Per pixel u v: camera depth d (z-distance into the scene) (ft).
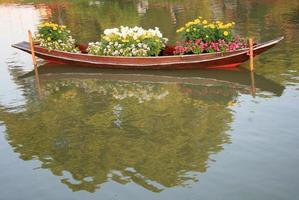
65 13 99.96
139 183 24.21
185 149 27.99
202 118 33.19
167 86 42.73
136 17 87.35
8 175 26.12
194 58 46.01
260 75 43.78
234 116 33.12
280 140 28.45
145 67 47.67
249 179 23.99
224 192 22.89
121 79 45.98
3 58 57.67
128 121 33.47
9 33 77.61
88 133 31.55
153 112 35.27
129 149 28.48
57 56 50.93
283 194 22.44
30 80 47.09
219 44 45.73
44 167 26.84
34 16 97.96
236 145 28.09
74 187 24.25
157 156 27.27
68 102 39.17
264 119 32.01
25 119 35.24
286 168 24.93
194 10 90.99
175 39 63.93
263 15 79.30
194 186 23.62
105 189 23.82
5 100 40.57
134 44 48.75
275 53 51.55
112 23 81.46
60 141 30.45
